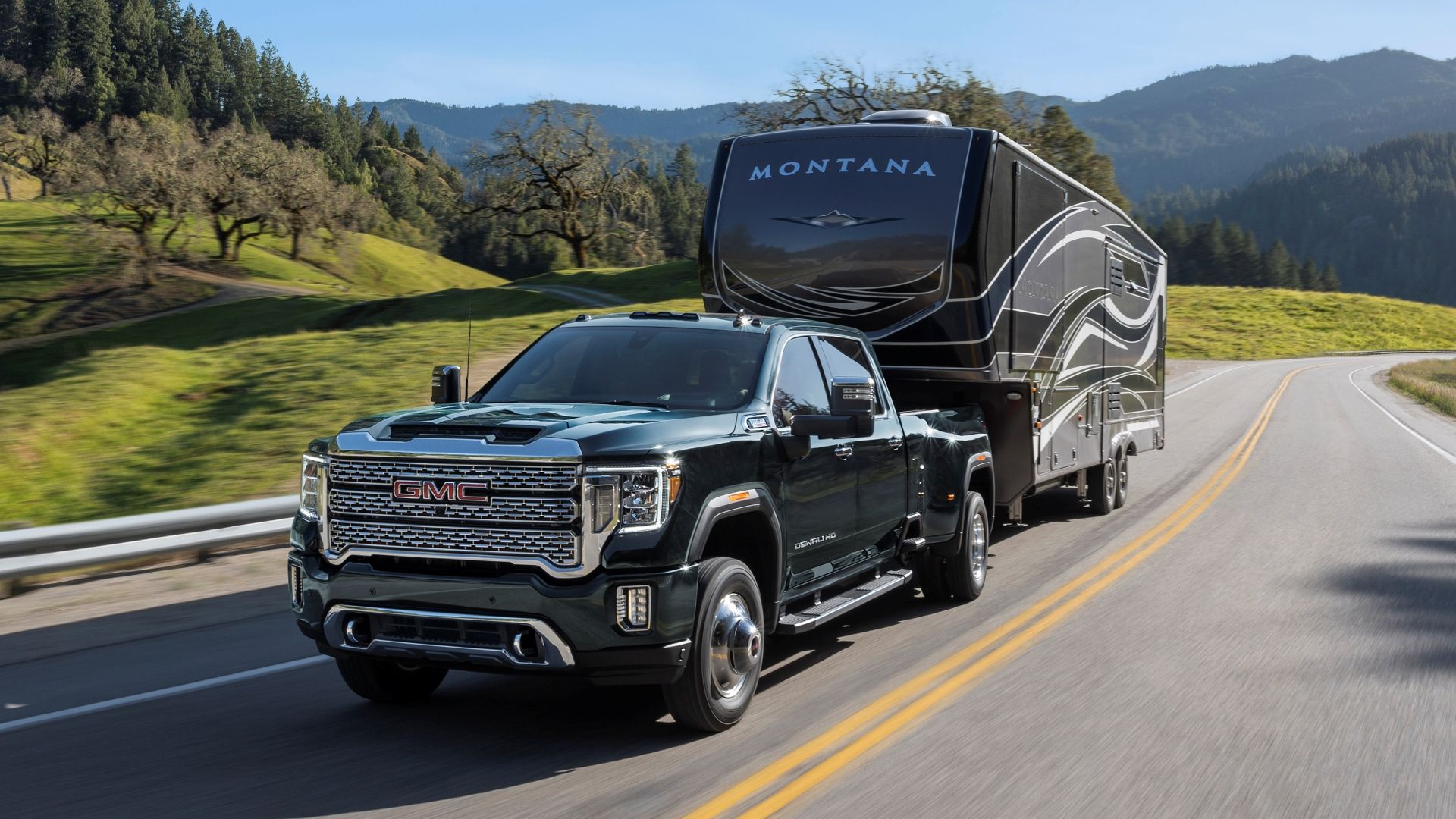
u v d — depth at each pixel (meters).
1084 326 13.19
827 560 6.87
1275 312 96.69
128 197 98.38
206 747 5.51
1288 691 6.60
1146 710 6.19
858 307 10.49
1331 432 28.23
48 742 5.59
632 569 5.17
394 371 24.36
